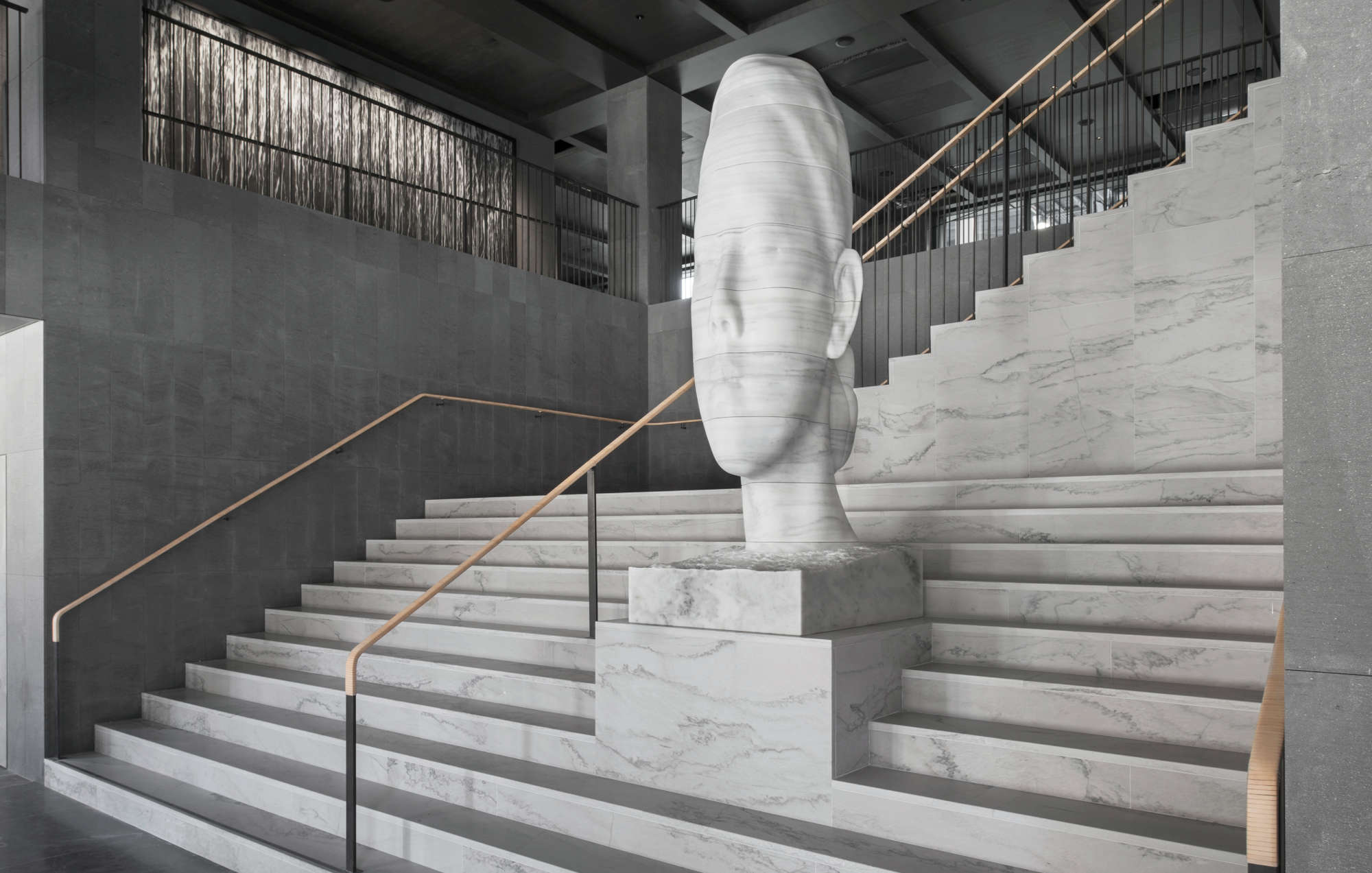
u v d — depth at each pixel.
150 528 6.81
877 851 3.19
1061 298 5.92
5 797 5.85
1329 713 1.62
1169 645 3.55
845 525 4.21
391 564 7.48
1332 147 1.65
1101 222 5.81
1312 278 1.66
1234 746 3.15
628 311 11.16
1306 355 1.66
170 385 6.98
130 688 6.61
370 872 3.95
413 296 8.77
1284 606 1.67
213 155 9.36
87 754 6.25
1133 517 4.48
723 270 3.94
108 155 6.73
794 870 3.21
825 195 4.02
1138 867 2.82
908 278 9.47
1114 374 5.72
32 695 6.34
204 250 7.25
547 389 10.04
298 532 7.74
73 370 6.46
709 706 3.80
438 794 4.43
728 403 3.93
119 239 6.75
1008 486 5.22
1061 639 3.78
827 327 4.02
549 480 9.97
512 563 6.88
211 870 4.57
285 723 5.46
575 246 17.33
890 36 11.34
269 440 7.58
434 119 11.80
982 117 7.73
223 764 5.21
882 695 3.75
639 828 3.65
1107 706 3.40
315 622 6.92
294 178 10.07
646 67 11.79
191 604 7.00
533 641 5.38
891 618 4.14
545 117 12.84
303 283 7.89
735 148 4.00
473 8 10.15
